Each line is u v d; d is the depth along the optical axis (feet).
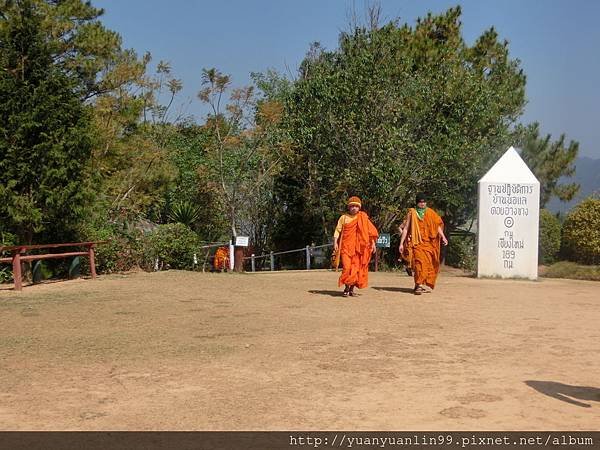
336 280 54.60
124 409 19.76
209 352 26.91
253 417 18.99
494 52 90.38
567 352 27.02
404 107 73.87
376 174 70.64
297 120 78.64
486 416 19.01
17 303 39.68
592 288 50.88
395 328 32.09
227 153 84.79
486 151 77.97
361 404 20.17
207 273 60.44
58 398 20.84
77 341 28.91
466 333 30.94
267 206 91.09
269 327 32.24
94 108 67.82
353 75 73.61
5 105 48.01
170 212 90.22
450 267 84.74
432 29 90.63
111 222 63.98
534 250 58.13
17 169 48.75
